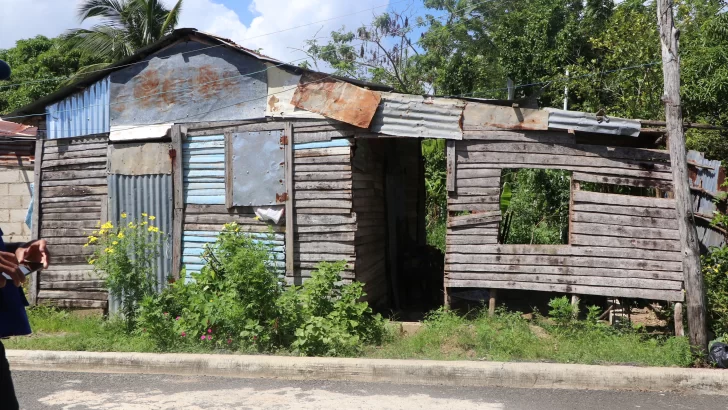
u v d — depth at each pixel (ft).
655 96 43.16
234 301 24.61
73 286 34.22
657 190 30.94
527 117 29.19
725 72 36.88
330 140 30.89
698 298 23.16
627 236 28.50
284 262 31.42
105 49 65.41
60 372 23.38
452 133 29.94
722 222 28.45
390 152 39.24
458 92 68.74
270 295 24.70
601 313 33.68
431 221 61.93
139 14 66.03
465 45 71.77
